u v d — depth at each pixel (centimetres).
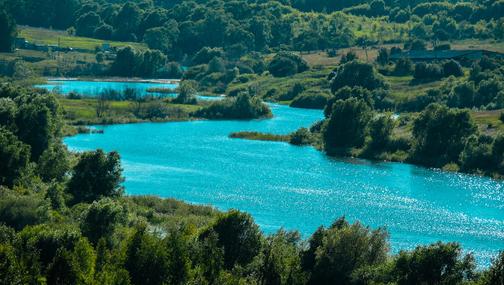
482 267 12150
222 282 8769
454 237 14125
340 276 9400
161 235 12006
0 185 14512
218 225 10219
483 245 13638
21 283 8062
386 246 9912
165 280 8638
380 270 9175
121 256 8794
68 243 9288
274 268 9369
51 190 13688
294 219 15138
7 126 18175
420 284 8900
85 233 10831
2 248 8250
